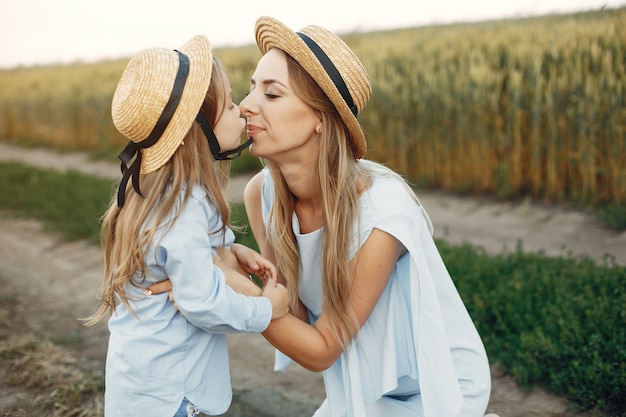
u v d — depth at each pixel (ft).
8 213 29.27
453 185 27.96
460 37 31.17
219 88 6.66
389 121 29.86
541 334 11.50
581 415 10.17
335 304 6.61
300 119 6.48
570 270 14.82
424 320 6.52
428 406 6.51
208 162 6.64
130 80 6.57
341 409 7.61
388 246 6.49
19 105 61.82
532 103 24.48
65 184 33.19
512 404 10.77
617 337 10.98
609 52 22.95
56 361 13.56
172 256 6.25
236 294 6.35
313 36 6.53
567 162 23.93
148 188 6.55
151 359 6.55
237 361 13.56
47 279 19.85
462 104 26.86
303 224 7.30
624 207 21.36
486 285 14.55
